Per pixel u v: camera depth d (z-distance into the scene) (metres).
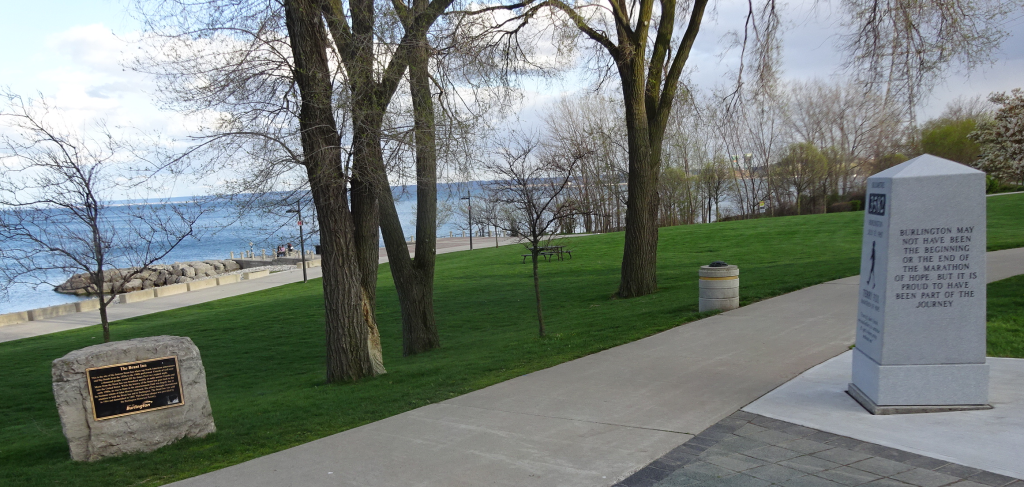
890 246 5.62
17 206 9.96
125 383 6.58
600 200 50.38
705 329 10.41
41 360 18.02
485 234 68.12
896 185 5.59
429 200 14.16
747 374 7.41
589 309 16.61
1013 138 37.69
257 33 9.48
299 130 9.55
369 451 5.76
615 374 7.99
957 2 13.36
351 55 9.80
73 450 6.36
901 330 5.66
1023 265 14.02
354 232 10.74
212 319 24.09
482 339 14.48
